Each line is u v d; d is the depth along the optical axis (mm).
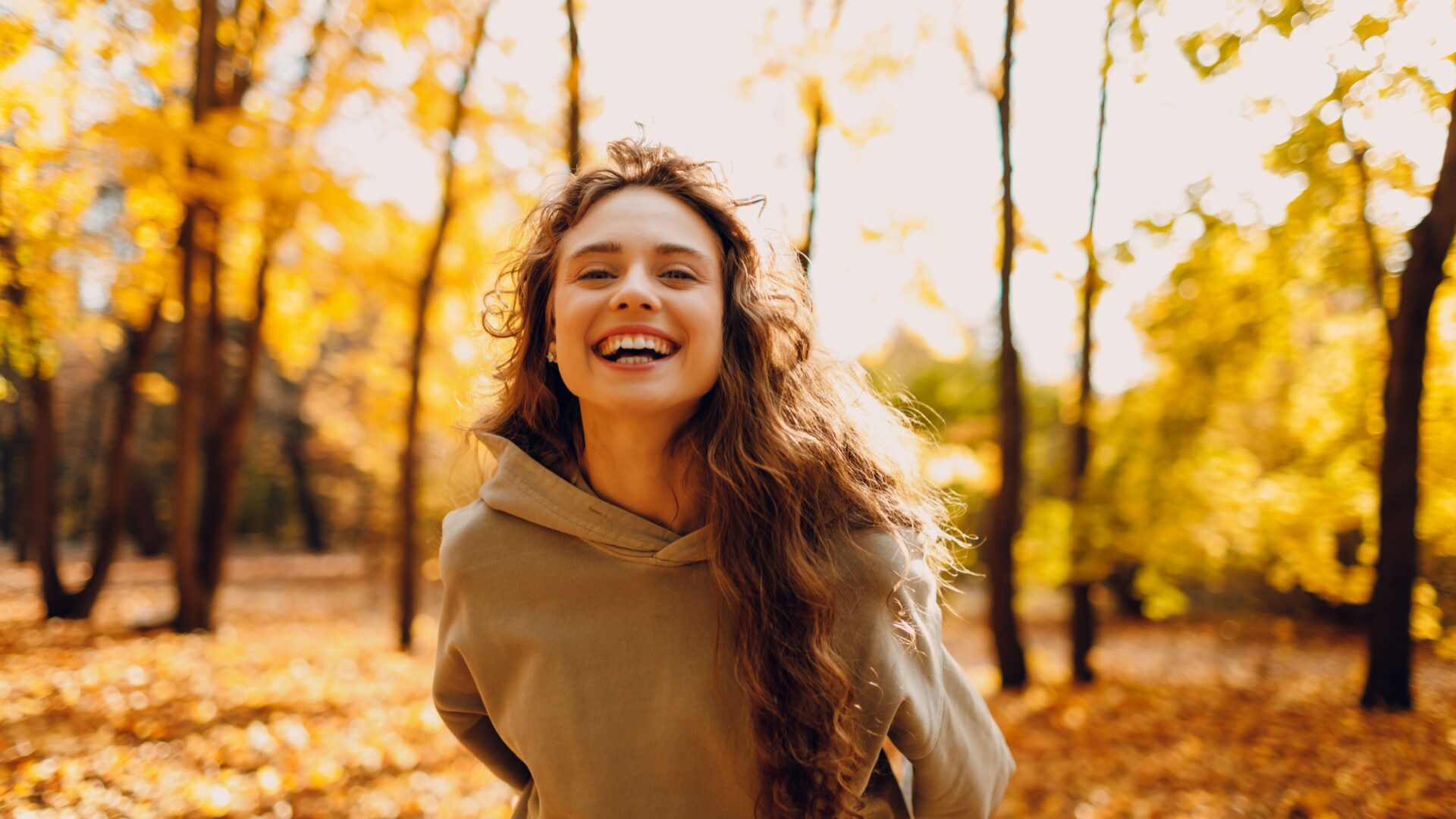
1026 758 6133
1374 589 6777
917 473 1394
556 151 8359
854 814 1123
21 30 6352
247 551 27984
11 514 24312
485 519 1226
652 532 1158
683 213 1122
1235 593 14672
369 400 11984
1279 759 5527
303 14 8531
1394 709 6562
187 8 7641
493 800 4461
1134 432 9531
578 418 1263
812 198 8367
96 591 10297
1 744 4309
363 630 11789
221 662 7469
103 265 8406
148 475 22797
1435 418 7723
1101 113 8586
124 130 6426
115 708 5344
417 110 8391
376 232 9078
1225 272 8680
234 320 16828
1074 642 9500
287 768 4594
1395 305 7258
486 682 1229
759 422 1136
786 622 1095
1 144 6773
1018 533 9125
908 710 1146
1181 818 4648
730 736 1134
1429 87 5898
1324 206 7004
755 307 1166
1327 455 8969
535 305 1243
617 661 1151
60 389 22406
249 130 7094
